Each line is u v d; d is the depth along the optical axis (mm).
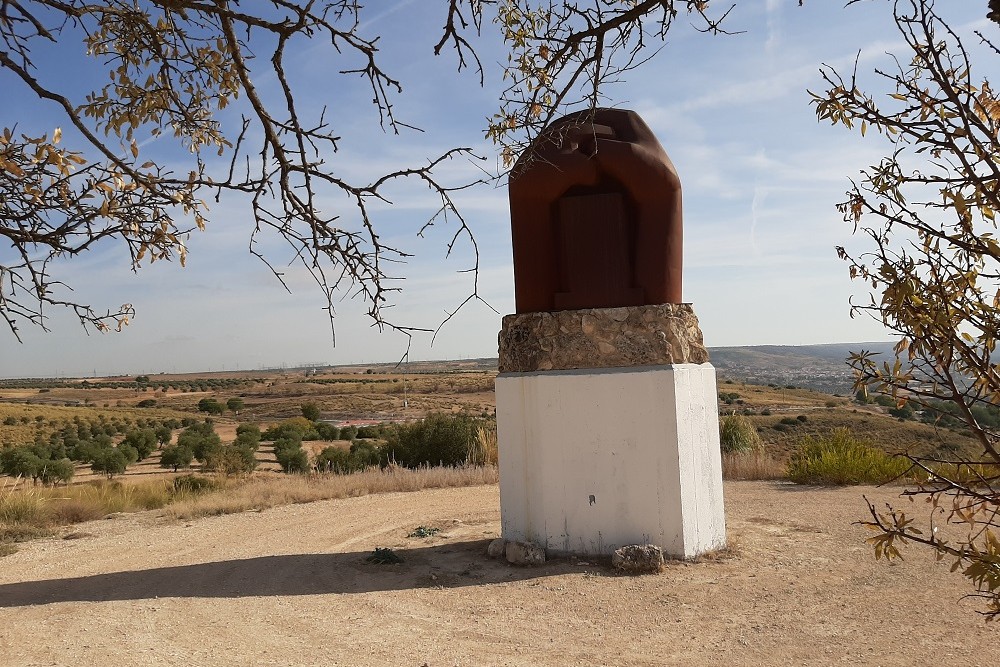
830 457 14156
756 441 18891
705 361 8703
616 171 8320
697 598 6922
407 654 5797
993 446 2369
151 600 7406
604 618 6500
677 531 7953
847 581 7312
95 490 14883
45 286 2729
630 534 8055
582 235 8461
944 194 2516
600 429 8156
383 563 8578
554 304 8641
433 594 7375
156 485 17281
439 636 6191
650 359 8203
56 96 2787
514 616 6641
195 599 7426
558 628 6301
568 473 8266
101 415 81625
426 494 14594
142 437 45375
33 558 9648
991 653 5352
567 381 8281
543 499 8359
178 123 3857
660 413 7992
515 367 8695
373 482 15531
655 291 8375
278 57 3322
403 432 21078
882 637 5801
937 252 2557
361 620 6664
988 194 2412
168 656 5805
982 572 2473
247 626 6551
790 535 9430
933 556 8047
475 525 10891
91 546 10383
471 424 20953
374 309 3186
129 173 2811
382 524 11297
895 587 7059
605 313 8336
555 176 8367
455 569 8242
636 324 8266
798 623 6207
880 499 11758
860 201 2703
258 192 3070
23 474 28188
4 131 2488
